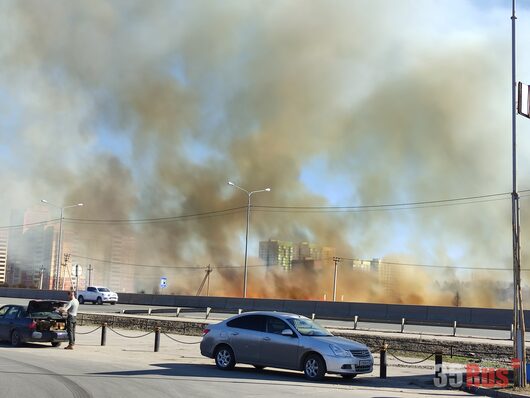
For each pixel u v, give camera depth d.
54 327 20.78
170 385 12.67
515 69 15.43
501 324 37.31
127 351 20.83
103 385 12.38
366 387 13.79
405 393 13.10
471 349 22.98
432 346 23.72
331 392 12.45
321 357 14.14
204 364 17.25
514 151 15.11
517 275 14.45
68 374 14.01
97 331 31.16
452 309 39.88
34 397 10.62
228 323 16.02
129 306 56.66
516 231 14.69
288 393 12.04
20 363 15.89
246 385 13.04
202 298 55.03
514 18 15.62
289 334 14.76
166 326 32.78
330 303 46.25
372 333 28.03
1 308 21.89
